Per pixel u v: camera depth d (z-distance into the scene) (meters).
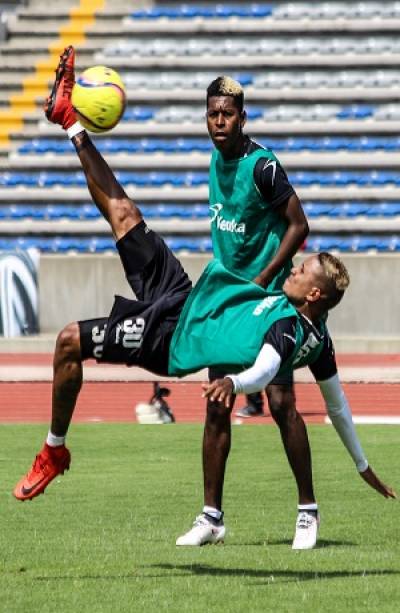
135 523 16.97
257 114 62.38
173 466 22.89
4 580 12.98
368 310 53.22
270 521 17.12
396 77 62.97
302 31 64.94
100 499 19.14
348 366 45.28
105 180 13.77
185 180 60.38
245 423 29.72
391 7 65.25
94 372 43.91
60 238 59.16
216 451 15.11
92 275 54.22
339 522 17.09
